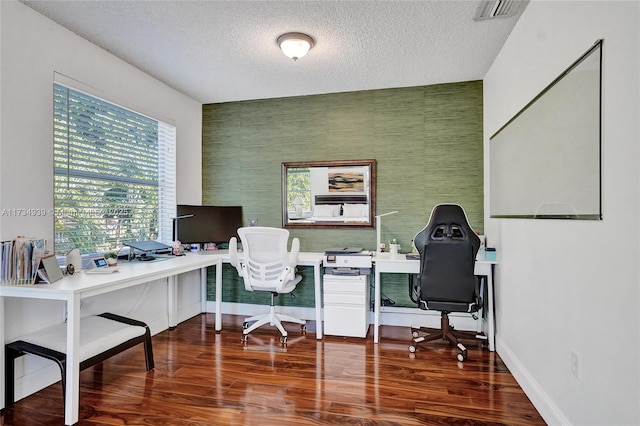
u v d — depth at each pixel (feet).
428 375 7.77
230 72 10.16
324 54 8.98
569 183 5.09
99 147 8.86
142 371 7.97
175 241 10.98
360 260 10.12
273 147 12.50
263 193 12.60
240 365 8.30
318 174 12.08
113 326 7.46
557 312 5.66
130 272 7.68
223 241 12.15
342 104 11.87
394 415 6.21
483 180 10.76
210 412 6.31
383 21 7.43
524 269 7.15
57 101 7.74
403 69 9.93
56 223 7.72
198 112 12.91
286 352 9.12
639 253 3.71
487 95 10.23
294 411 6.34
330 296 10.31
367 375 7.77
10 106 6.69
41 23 7.24
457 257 8.48
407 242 11.37
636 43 3.72
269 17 7.32
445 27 7.66
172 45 8.56
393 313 11.44
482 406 6.51
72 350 5.96
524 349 7.13
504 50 8.45
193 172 12.58
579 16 4.93
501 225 8.81
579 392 4.98
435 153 11.12
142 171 10.37
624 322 3.97
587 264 4.75
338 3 6.81
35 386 7.03
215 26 7.69
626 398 3.95
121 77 9.32
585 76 4.66
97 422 6.01
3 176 6.57
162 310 10.87
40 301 7.17
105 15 7.27
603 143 4.31
